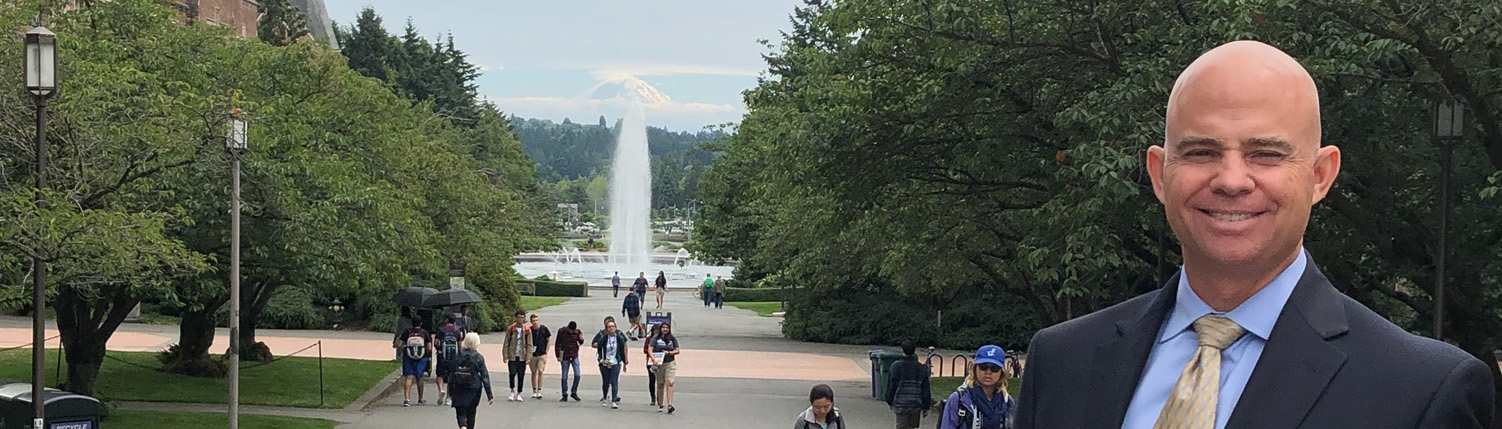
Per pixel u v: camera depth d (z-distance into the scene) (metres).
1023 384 2.79
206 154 16.42
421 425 21.19
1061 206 14.27
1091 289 18.14
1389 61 12.89
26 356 28.27
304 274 20.33
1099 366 2.59
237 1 65.88
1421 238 13.74
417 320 31.33
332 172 19.59
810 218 30.00
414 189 27.22
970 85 16.67
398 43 77.88
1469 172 13.62
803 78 20.88
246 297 28.30
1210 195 2.34
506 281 46.16
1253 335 2.39
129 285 17.69
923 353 39.19
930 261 24.56
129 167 14.97
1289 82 2.33
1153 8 14.31
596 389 27.67
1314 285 2.39
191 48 22.34
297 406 23.00
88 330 20.22
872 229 23.25
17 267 14.98
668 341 23.97
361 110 24.58
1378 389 2.24
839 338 42.22
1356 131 12.89
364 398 24.48
